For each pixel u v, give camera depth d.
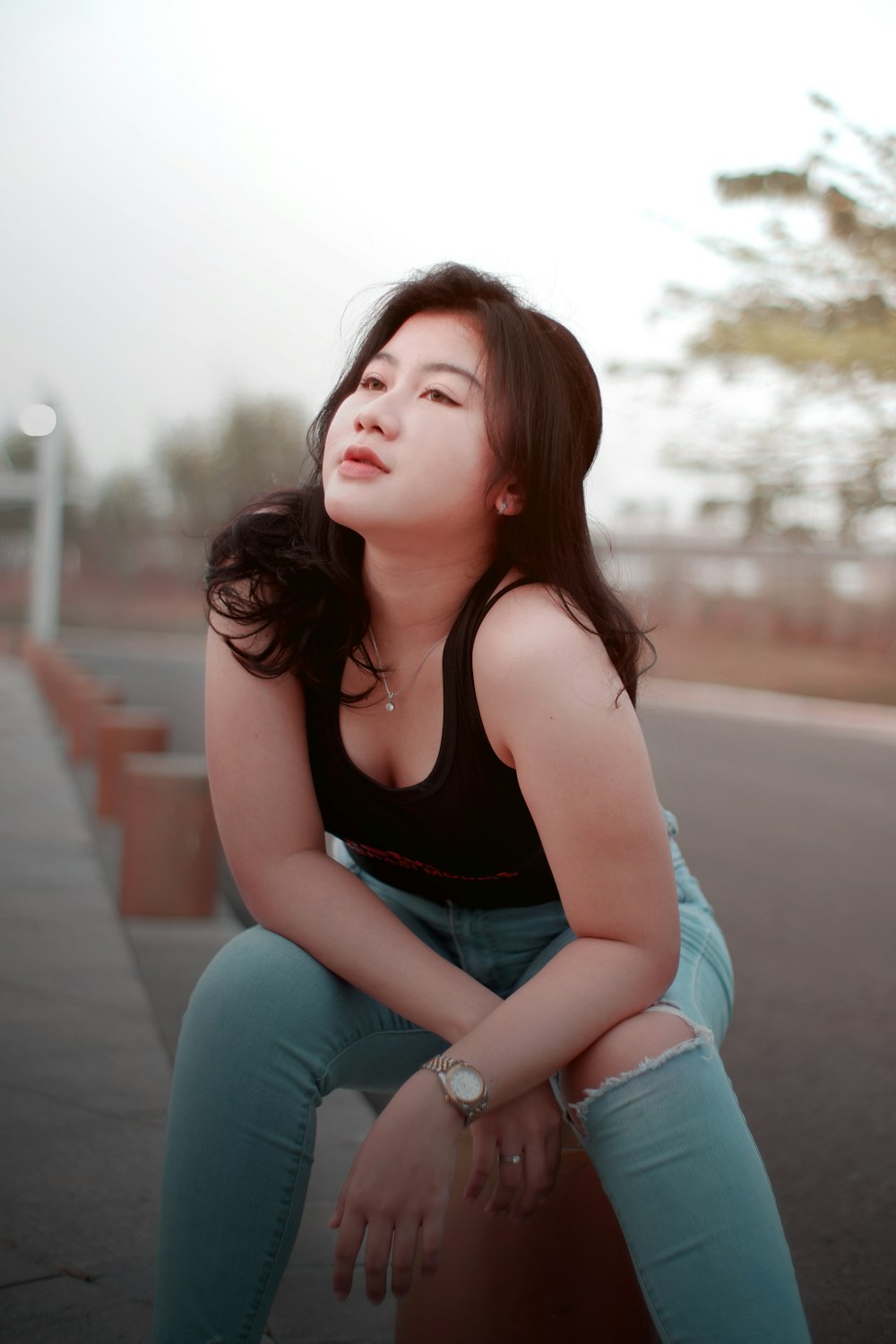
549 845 1.37
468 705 1.40
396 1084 1.51
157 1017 3.13
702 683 19.53
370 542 1.42
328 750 1.50
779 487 15.98
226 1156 1.29
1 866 5.09
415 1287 1.50
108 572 49.72
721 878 5.68
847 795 8.67
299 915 1.42
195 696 15.52
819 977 4.02
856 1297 1.98
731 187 12.20
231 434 42.97
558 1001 1.30
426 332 1.42
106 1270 1.86
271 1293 1.32
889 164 11.77
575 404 1.47
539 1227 1.45
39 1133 2.36
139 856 4.41
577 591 1.45
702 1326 1.21
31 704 13.70
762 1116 2.79
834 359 14.05
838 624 22.88
